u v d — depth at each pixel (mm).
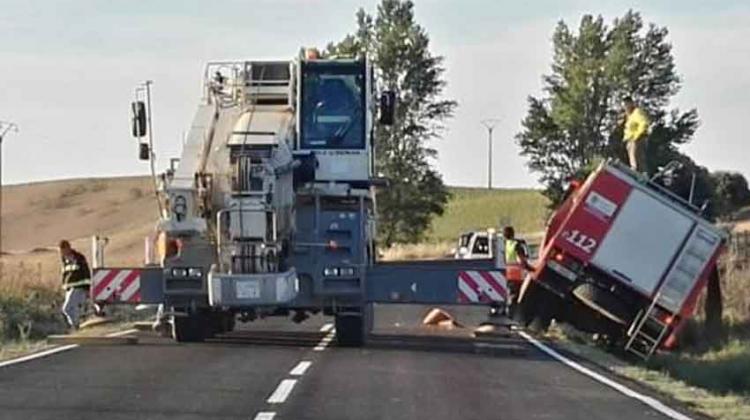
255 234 45438
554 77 163000
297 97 47844
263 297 45031
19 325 52875
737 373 46094
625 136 58000
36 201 157750
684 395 34781
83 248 124250
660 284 53375
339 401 30297
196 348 44750
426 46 158750
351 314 46375
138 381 33875
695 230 53344
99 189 159375
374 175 49500
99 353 42344
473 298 46406
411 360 41344
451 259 49812
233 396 30906
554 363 42469
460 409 29484
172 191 46094
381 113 49781
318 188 46531
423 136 158375
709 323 59406
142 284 46781
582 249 53750
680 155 151625
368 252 48094
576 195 55281
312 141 47500
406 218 156500
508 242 56438
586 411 29734
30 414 27484
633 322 53750
